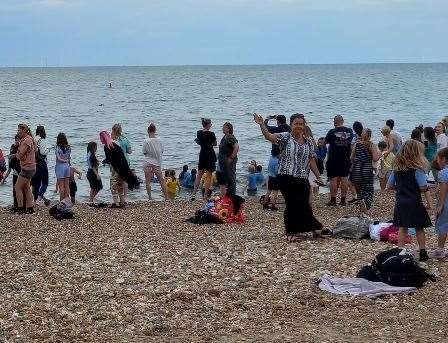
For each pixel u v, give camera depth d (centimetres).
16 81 17825
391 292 893
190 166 3106
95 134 4600
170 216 1605
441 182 1085
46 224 1494
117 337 742
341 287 912
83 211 1694
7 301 870
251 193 2322
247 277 980
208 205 1523
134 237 1328
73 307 846
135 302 865
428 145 1923
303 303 859
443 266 1041
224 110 6994
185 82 16338
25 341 724
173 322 789
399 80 16975
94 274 1014
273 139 1228
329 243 1227
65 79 19625
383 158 2098
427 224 1060
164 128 5122
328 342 716
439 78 18475
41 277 999
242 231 1377
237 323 787
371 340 721
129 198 2141
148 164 1948
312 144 1256
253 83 15400
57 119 5922
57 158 1672
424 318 798
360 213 1562
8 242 1286
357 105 7688
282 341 721
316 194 1953
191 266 1059
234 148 1633
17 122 5525
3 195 2178
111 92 11362
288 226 1259
